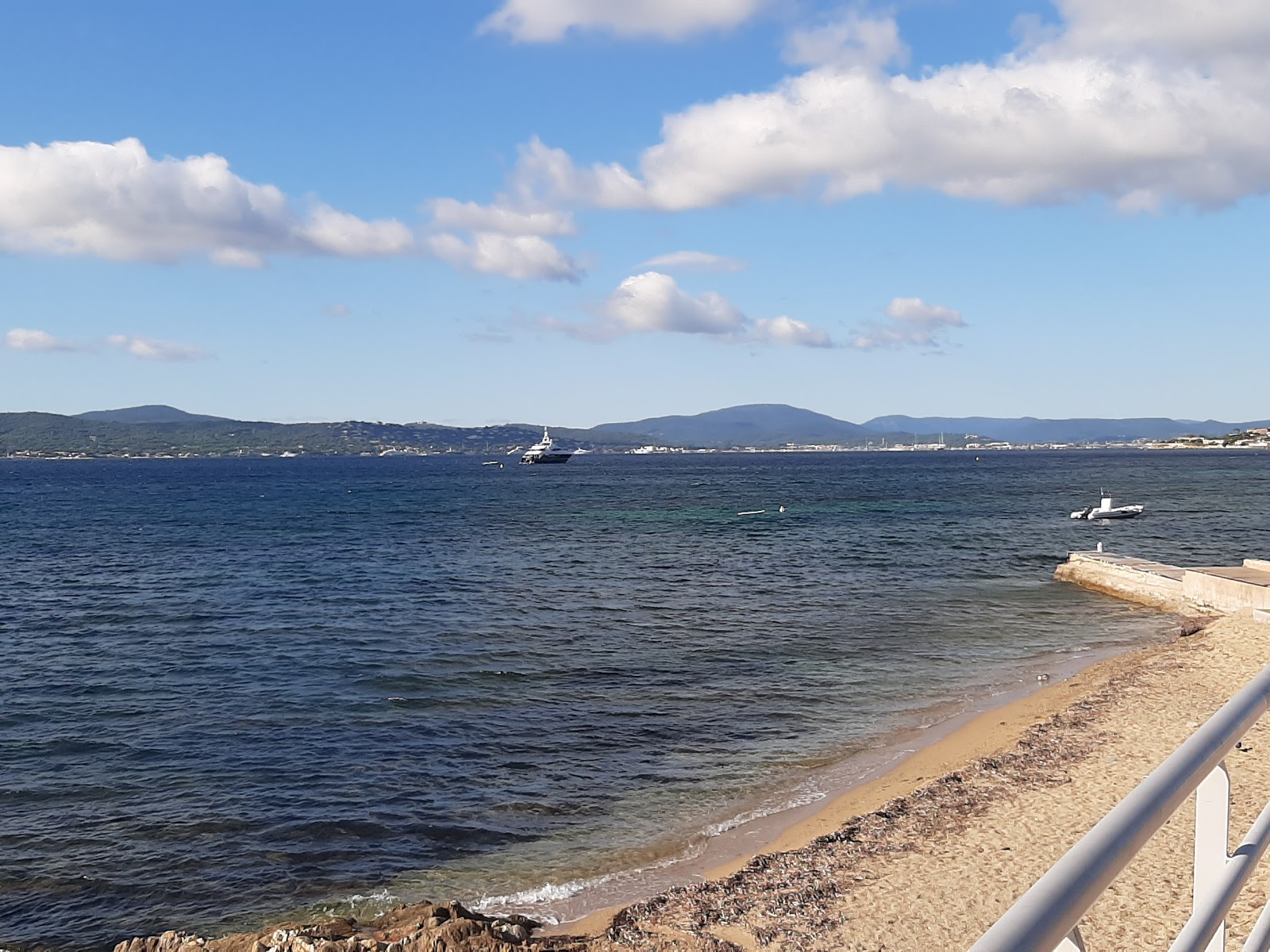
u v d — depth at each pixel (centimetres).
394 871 1377
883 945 1080
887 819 1444
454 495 12306
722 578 4403
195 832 1521
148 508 10138
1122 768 1609
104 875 1375
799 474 18812
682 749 1902
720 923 1144
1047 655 2741
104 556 5544
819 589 4041
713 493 11938
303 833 1509
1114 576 3938
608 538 6412
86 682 2530
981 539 6072
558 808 1595
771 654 2784
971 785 1571
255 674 2592
